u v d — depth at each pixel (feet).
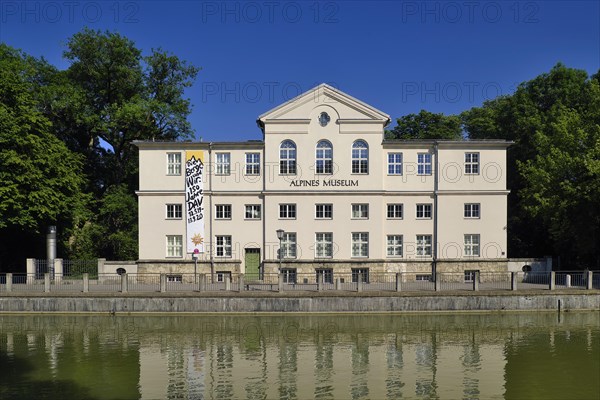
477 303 94.48
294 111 121.60
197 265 120.37
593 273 103.35
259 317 91.61
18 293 95.66
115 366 63.00
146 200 121.60
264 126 121.80
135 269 120.47
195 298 94.22
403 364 63.36
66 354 68.49
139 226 121.19
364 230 120.37
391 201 121.80
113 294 94.84
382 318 90.27
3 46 144.15
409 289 99.86
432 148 122.42
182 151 122.42
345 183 120.98
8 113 115.24
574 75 151.23
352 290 98.48
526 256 146.92
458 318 90.12
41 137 123.95
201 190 121.39
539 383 55.62
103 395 52.49
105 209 143.33
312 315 92.84
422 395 52.08
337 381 56.75
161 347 72.23
